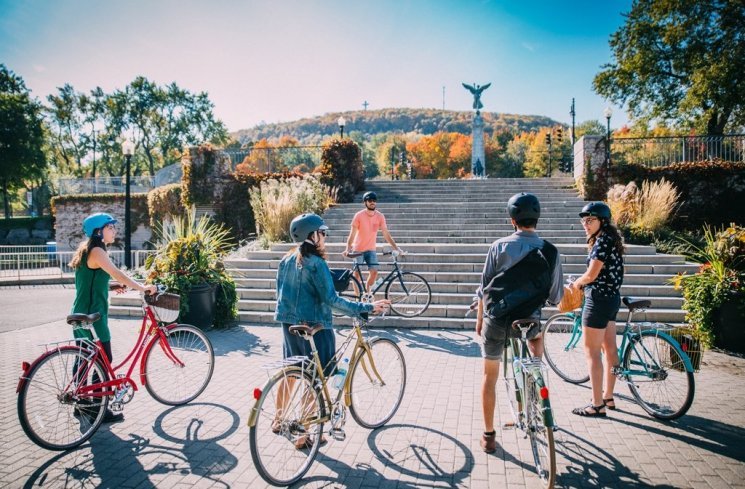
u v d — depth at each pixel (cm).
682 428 390
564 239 1181
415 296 834
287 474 316
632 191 1244
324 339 350
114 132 5506
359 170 1755
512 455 349
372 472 327
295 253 353
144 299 439
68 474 326
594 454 348
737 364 569
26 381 349
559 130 2872
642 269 891
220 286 781
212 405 451
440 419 416
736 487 303
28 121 4175
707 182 1467
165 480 317
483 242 1216
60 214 2725
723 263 653
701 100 2298
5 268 1989
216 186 1706
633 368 441
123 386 402
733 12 2211
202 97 5712
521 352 333
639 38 2564
